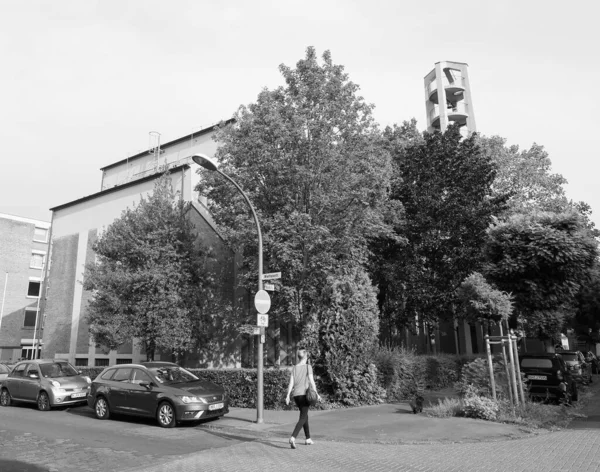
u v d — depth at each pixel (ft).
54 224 104.42
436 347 102.37
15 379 51.60
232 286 67.05
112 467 24.00
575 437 28.53
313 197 47.65
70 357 90.74
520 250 47.47
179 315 54.85
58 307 96.53
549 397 42.98
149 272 54.34
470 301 41.11
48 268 103.71
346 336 45.57
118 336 55.62
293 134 45.50
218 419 38.47
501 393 37.68
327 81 49.08
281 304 51.72
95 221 95.40
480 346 101.91
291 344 66.85
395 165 71.82
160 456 26.40
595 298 95.30
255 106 49.52
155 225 58.95
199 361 65.05
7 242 160.86
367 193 48.91
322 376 45.96
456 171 69.92
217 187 52.47
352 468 22.54
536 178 90.38
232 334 67.82
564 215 47.34
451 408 37.37
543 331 52.95
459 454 25.13
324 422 35.94
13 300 159.43
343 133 49.49
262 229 47.70
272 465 23.50
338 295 46.42
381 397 47.24
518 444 27.22
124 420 40.47
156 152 113.91
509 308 39.88
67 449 28.60
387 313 72.02
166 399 36.42
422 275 68.18
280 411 42.32
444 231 68.28
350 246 49.42
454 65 136.98
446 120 129.49
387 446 28.07
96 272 58.34
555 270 47.11
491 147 93.04
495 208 68.23
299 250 45.85
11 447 29.37
